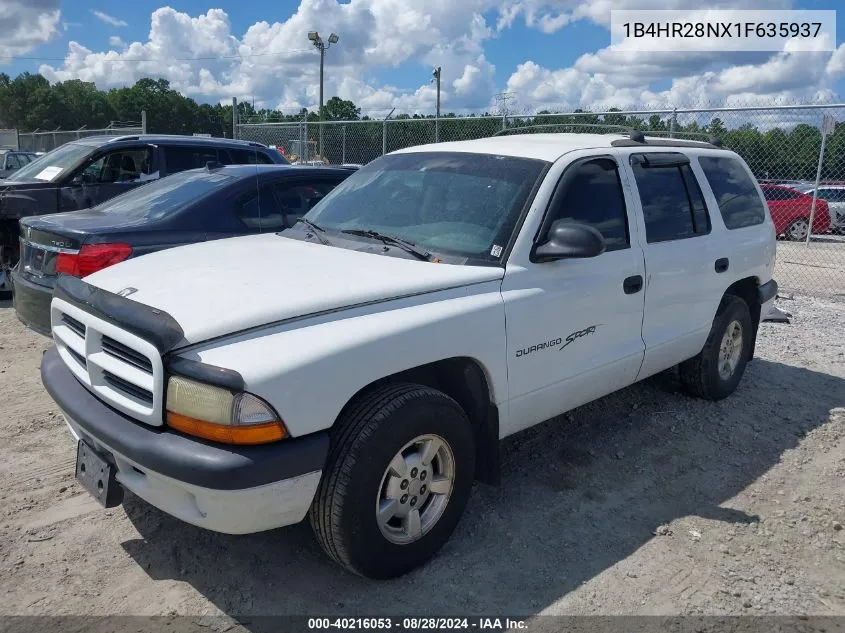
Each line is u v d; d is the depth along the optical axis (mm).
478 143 4348
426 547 3189
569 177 3838
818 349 7035
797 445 4746
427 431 3049
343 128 15195
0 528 3475
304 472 2680
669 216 4559
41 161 9000
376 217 4012
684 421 5035
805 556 3451
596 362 3980
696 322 4855
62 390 3211
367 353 2855
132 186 8570
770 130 10836
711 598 3105
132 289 3170
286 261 3498
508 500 3879
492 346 3342
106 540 3402
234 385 2547
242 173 6109
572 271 3744
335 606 2979
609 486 4086
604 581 3197
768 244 5547
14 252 8172
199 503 2641
